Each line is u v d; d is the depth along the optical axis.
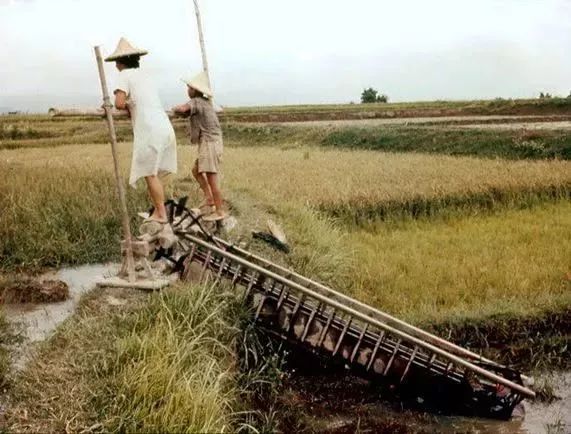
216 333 7.04
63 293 8.03
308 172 19.92
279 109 59.66
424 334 7.86
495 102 48.34
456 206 16.72
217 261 8.30
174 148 7.11
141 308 6.97
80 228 10.64
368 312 9.30
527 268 11.48
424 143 32.03
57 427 5.16
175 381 5.70
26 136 38.25
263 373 7.74
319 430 7.41
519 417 7.88
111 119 6.68
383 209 15.95
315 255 10.70
